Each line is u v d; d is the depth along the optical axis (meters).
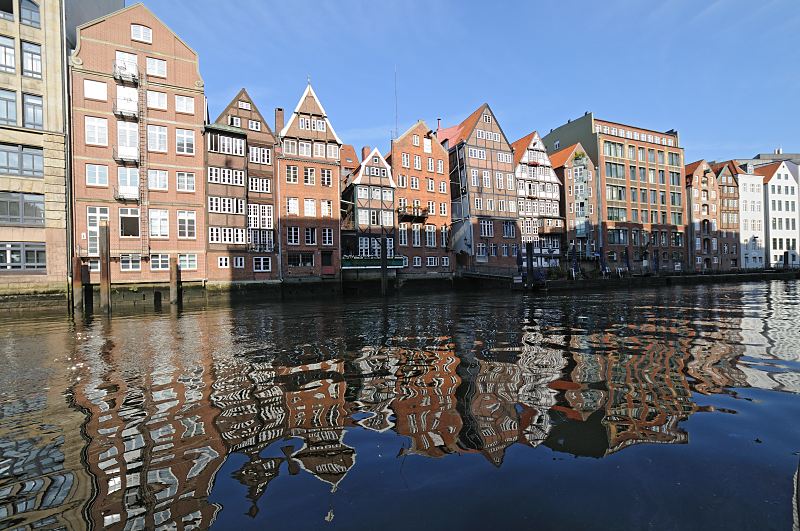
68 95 30.69
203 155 35.34
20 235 27.31
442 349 10.51
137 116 32.66
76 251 30.33
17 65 27.50
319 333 14.09
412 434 4.94
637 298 29.14
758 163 88.19
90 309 29.08
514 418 5.36
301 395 6.73
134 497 3.66
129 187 32.34
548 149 70.44
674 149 66.81
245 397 6.70
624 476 3.70
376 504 3.40
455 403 6.05
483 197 53.06
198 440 4.96
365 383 7.36
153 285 32.81
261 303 32.25
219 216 35.81
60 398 6.87
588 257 57.00
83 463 4.39
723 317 16.42
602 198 59.16
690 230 67.94
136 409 6.21
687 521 2.97
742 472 3.70
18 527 3.23
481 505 3.32
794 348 9.73
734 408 5.50
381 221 46.34
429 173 50.72
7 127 26.88
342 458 4.34
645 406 5.69
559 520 3.06
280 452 4.55
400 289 44.75
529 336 12.35
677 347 10.08
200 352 10.95
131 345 12.56
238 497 3.61
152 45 33.62
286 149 40.28
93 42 31.61
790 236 76.81
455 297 34.38
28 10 28.22
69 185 29.84
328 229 41.56
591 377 7.33
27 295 27.16
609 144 60.94
